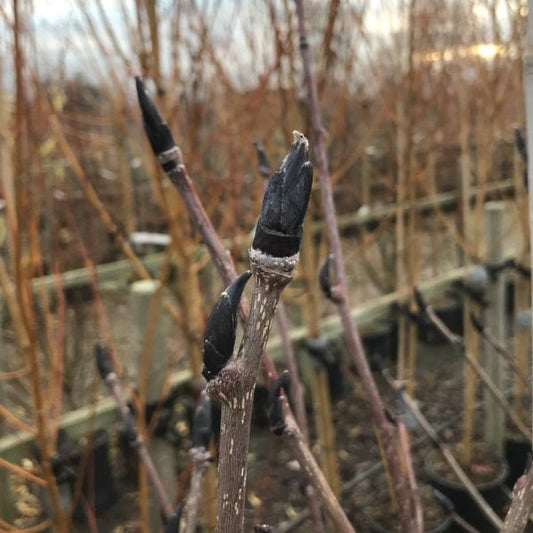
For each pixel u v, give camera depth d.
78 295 2.68
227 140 2.01
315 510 1.04
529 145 0.54
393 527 2.40
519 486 0.56
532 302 0.56
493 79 2.33
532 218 0.55
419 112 2.52
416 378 3.72
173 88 1.55
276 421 0.67
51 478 1.34
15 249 1.21
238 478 0.41
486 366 2.76
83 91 2.96
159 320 1.86
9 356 2.33
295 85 1.64
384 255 3.76
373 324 3.72
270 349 2.51
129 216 3.12
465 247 2.51
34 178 1.52
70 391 2.50
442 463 2.61
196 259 2.31
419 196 3.93
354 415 3.27
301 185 0.35
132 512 2.54
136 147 1.96
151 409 1.87
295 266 0.37
